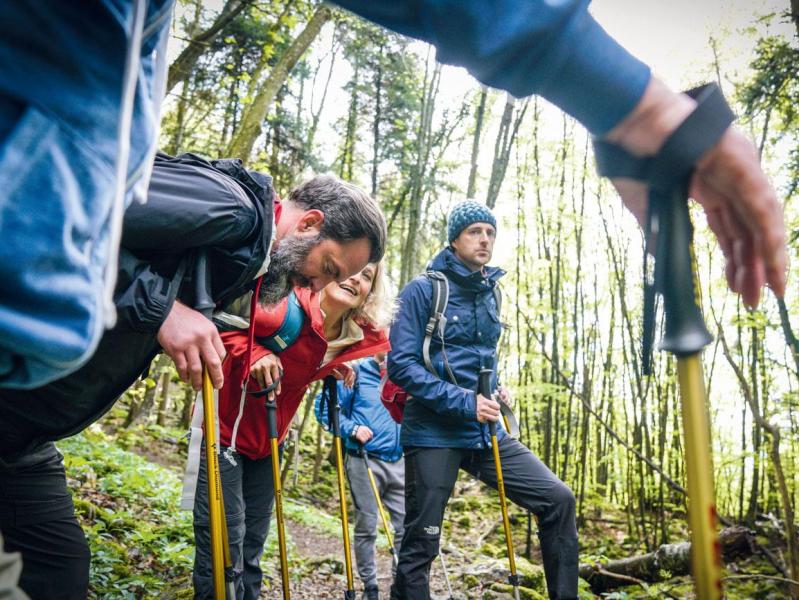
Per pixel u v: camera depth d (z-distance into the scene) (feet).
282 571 8.73
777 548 20.01
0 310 1.82
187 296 5.00
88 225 2.01
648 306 1.82
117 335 4.76
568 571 10.07
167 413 44.09
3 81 1.83
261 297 6.40
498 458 10.37
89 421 5.15
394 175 48.32
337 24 36.60
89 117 1.98
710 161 1.79
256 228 4.96
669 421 33.40
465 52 1.90
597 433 37.83
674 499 32.35
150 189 4.39
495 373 11.39
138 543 12.79
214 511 5.17
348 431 14.60
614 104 1.83
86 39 1.94
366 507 14.48
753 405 15.57
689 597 16.37
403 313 10.68
